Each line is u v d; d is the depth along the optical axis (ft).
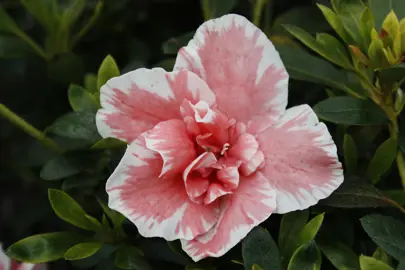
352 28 1.49
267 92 1.43
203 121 1.41
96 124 1.46
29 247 1.50
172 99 1.44
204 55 1.44
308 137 1.42
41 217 1.75
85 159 1.56
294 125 1.43
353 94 1.51
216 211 1.43
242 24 1.43
